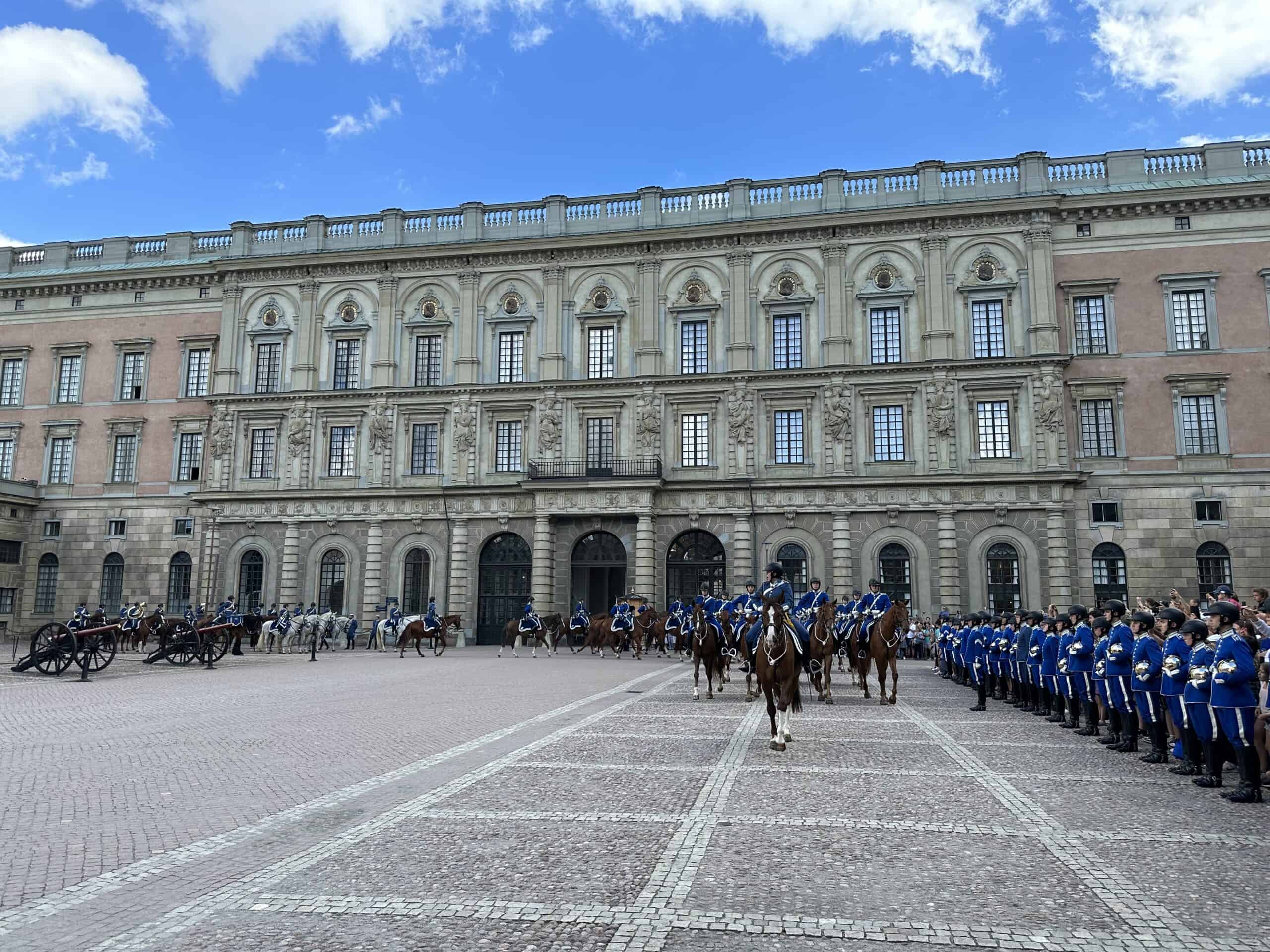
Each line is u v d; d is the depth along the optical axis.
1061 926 7.14
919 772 13.49
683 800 11.45
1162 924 7.17
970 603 44.81
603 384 50.03
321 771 13.26
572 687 26.42
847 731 17.84
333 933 6.93
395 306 53.69
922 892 7.92
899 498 46.09
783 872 8.48
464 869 8.53
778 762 14.21
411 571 51.75
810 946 6.72
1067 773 13.74
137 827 10.01
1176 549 43.84
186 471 55.84
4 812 10.53
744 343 49.12
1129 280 46.31
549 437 50.31
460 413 51.66
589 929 7.02
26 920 7.14
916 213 47.72
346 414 53.12
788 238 49.66
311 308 54.56
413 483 51.91
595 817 10.58
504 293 52.81
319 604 52.12
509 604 50.38
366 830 9.92
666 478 48.25
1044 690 21.06
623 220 52.06
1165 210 46.19
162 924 7.10
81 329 58.88
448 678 29.09
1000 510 44.91
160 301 57.72
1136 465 44.78
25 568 56.69
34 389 58.81
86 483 56.97
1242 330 44.72
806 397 48.12
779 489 47.38
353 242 55.19
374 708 20.97
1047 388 45.25
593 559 49.50
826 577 46.62
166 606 54.50
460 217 54.56
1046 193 47.03
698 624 24.14
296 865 8.64
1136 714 15.95
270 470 54.00
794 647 15.75
